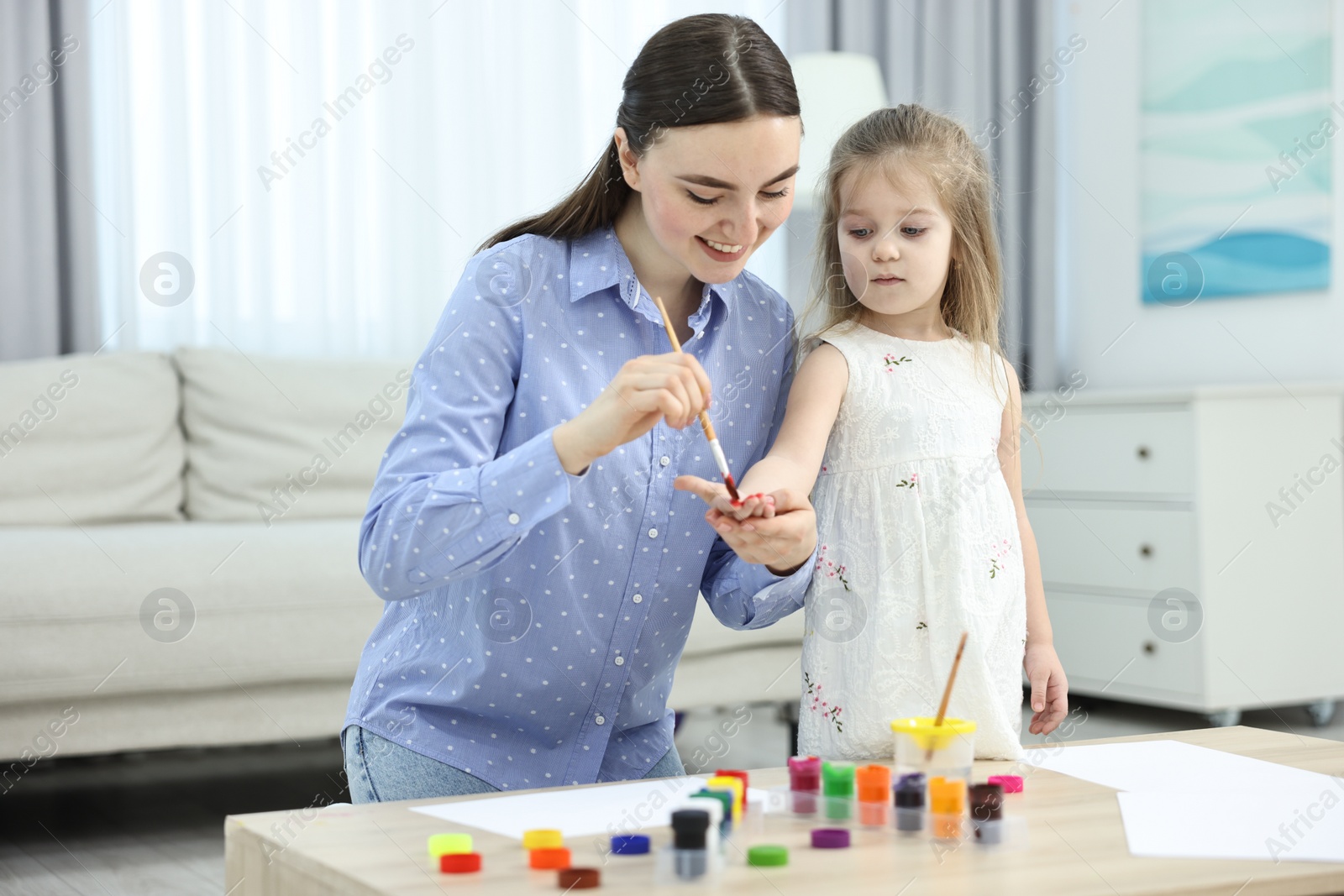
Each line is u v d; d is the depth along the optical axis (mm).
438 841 872
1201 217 3918
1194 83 3918
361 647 2574
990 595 1332
